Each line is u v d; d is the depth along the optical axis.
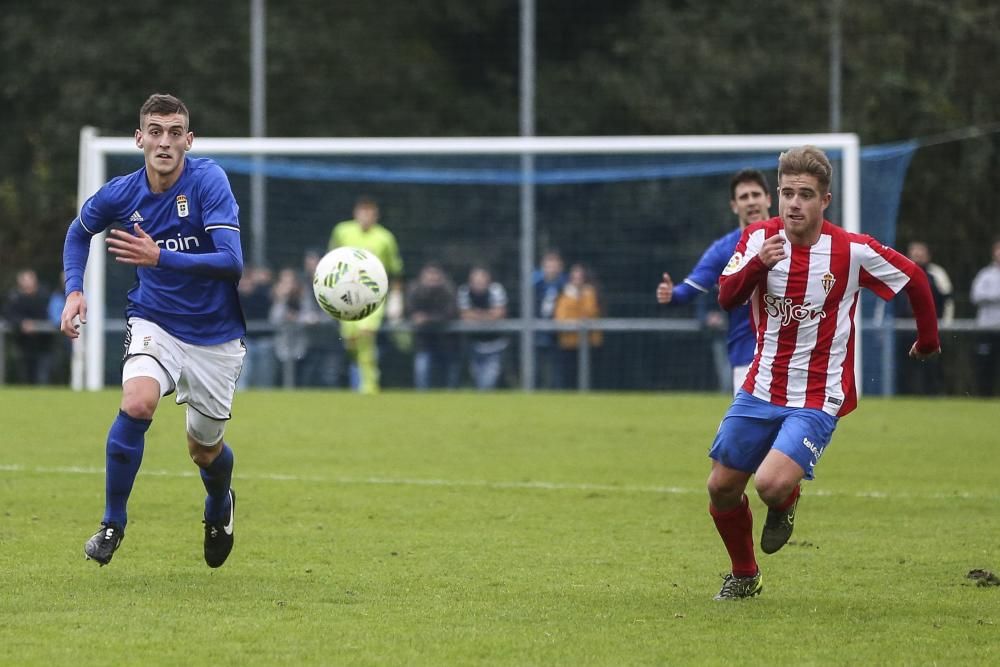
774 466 20.19
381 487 33.88
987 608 21.00
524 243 66.25
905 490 34.22
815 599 21.62
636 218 69.19
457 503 31.59
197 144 65.25
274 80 86.88
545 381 65.44
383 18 88.69
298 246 70.56
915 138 76.00
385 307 65.19
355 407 53.75
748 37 81.06
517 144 64.44
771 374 21.12
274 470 36.69
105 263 65.56
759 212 30.91
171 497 31.53
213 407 22.64
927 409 54.28
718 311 64.69
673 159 68.62
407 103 86.88
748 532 21.59
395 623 19.52
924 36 76.81
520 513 30.34
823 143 60.91
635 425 48.09
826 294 20.81
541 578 23.17
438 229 71.00
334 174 70.62
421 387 65.81
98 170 64.50
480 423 48.44
